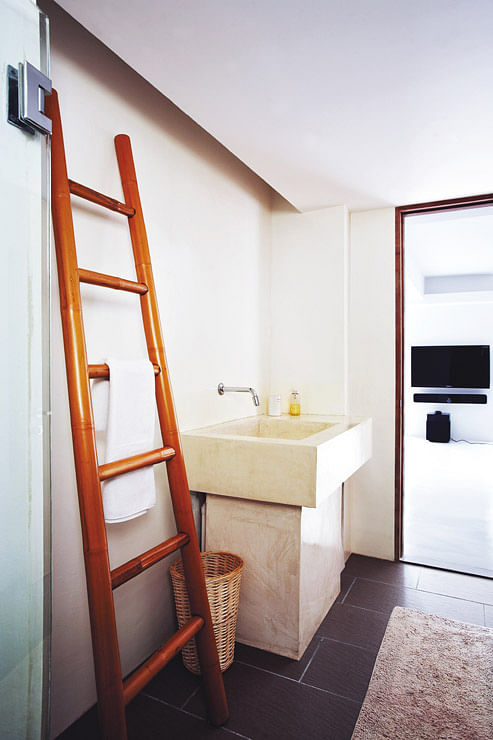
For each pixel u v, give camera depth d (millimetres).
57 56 1405
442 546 2971
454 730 1414
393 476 2766
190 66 1463
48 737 882
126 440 1326
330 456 1830
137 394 1367
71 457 1426
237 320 2469
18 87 829
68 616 1407
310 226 2801
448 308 7242
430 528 3297
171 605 1892
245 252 2557
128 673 1653
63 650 1393
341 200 2643
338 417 2652
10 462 817
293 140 1953
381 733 1399
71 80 1455
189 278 2037
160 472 1834
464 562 2725
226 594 1653
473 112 1716
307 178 2336
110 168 1601
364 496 2842
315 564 1963
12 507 818
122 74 1661
